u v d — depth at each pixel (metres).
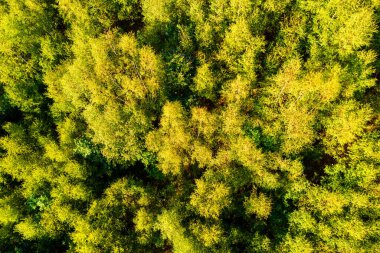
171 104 29.95
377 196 27.94
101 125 31.02
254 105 32.09
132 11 39.22
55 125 38.94
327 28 30.72
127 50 32.62
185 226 29.84
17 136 35.94
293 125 29.69
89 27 36.72
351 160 29.97
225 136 31.70
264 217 30.95
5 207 33.59
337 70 28.45
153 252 32.97
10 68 37.66
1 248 34.78
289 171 31.00
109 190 32.22
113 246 29.92
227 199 29.95
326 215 28.97
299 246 27.91
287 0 31.97
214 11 33.31
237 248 30.73
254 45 31.41
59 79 33.84
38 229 33.06
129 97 31.94
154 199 32.69
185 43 33.50
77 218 31.89
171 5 34.22
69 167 32.66
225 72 33.25
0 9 38.38
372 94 31.88
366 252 27.55
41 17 37.72
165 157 31.20
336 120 29.59
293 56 30.97
